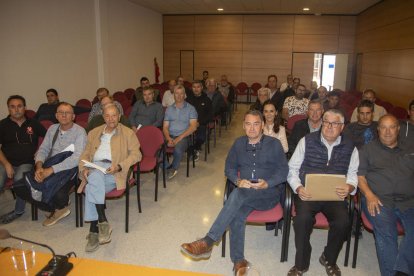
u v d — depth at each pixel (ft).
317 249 9.00
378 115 15.17
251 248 9.03
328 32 36.22
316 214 8.05
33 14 17.87
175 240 9.34
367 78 29.60
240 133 23.68
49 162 9.73
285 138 11.02
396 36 22.11
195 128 14.66
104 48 25.02
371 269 8.10
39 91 18.60
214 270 8.01
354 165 8.05
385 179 7.84
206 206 11.60
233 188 8.64
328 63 37.01
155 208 11.38
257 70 38.42
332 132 7.78
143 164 11.59
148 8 34.27
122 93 23.22
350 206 7.91
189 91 19.10
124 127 10.21
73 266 5.10
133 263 8.23
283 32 37.09
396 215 7.74
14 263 5.26
